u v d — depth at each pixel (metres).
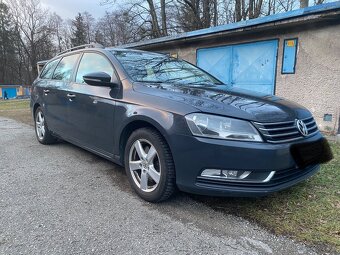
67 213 2.77
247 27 7.27
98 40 37.34
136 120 3.00
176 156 2.63
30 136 6.34
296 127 2.70
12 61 54.72
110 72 3.63
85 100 3.81
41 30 53.97
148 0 17.09
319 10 5.80
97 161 4.40
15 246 2.25
